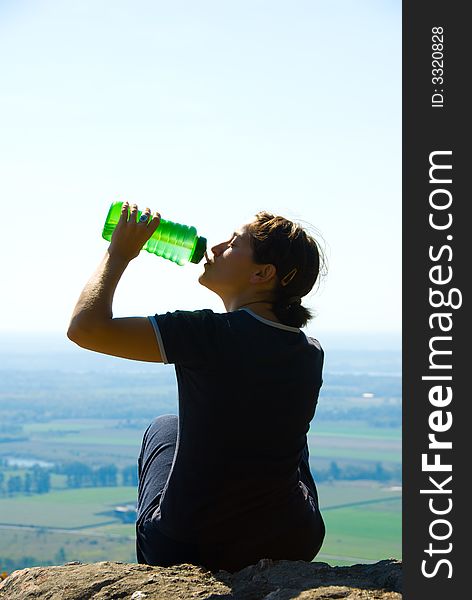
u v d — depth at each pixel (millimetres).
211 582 2383
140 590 2322
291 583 2344
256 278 2545
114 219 2600
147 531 2574
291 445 2492
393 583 2338
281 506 2529
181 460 2471
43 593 2383
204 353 2371
